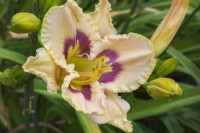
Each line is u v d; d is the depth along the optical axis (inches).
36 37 22.7
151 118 34.5
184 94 28.5
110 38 19.6
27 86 24.6
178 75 38.3
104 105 19.1
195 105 34.7
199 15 34.3
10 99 34.5
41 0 21.5
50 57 18.8
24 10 36.6
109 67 20.2
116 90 20.0
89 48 20.0
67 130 33.3
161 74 22.5
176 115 33.9
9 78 21.7
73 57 20.4
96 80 19.8
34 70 18.3
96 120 19.4
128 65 20.2
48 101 34.0
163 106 28.3
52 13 18.7
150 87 21.4
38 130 28.5
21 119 34.2
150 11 34.9
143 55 20.0
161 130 35.9
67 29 19.3
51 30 18.8
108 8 20.3
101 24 20.2
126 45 20.0
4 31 36.5
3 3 38.1
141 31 36.9
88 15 19.8
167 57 34.5
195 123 33.7
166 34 22.3
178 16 22.2
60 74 19.6
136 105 28.7
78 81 19.7
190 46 35.8
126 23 30.6
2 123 32.5
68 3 18.9
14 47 34.8
